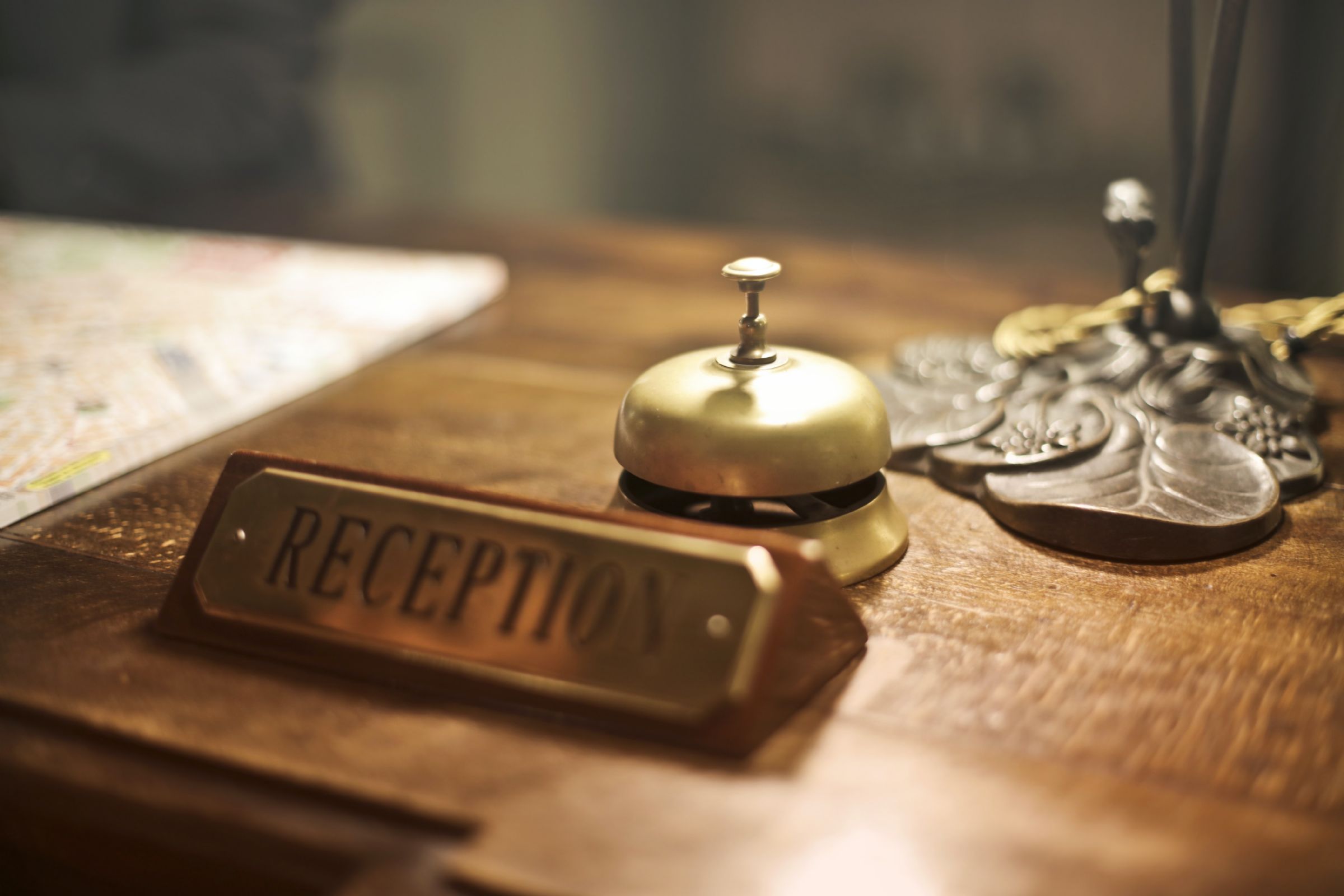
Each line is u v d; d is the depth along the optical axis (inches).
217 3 56.4
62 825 17.2
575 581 17.4
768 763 16.8
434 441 24.2
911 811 16.3
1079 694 17.7
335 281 33.3
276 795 16.7
